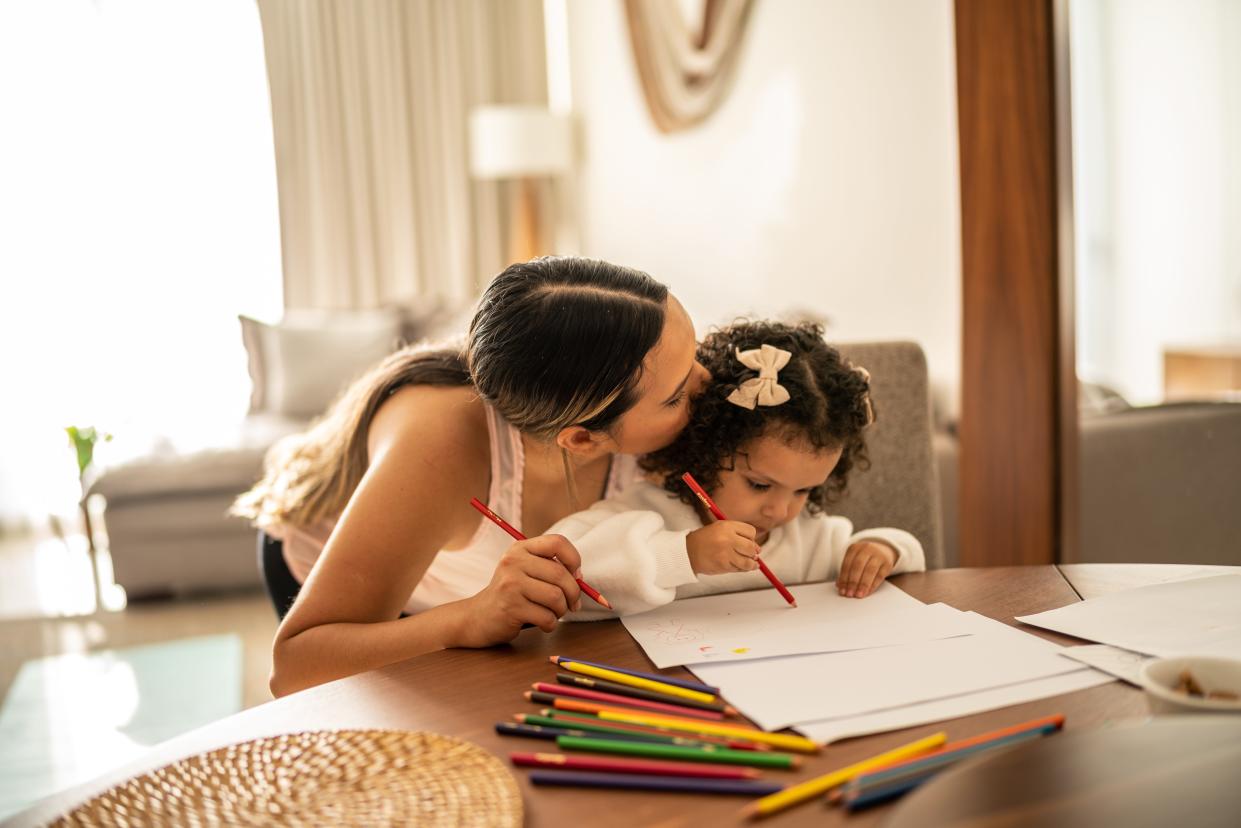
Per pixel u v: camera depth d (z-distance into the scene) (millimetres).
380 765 585
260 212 5012
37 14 4559
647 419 931
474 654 822
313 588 944
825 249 3004
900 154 2627
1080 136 1817
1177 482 1694
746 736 630
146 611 3160
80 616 3150
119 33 4680
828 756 606
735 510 1031
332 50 5027
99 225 4707
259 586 3314
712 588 1042
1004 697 680
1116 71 1721
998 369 1893
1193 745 503
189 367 4914
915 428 1342
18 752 2125
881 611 887
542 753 623
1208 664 613
